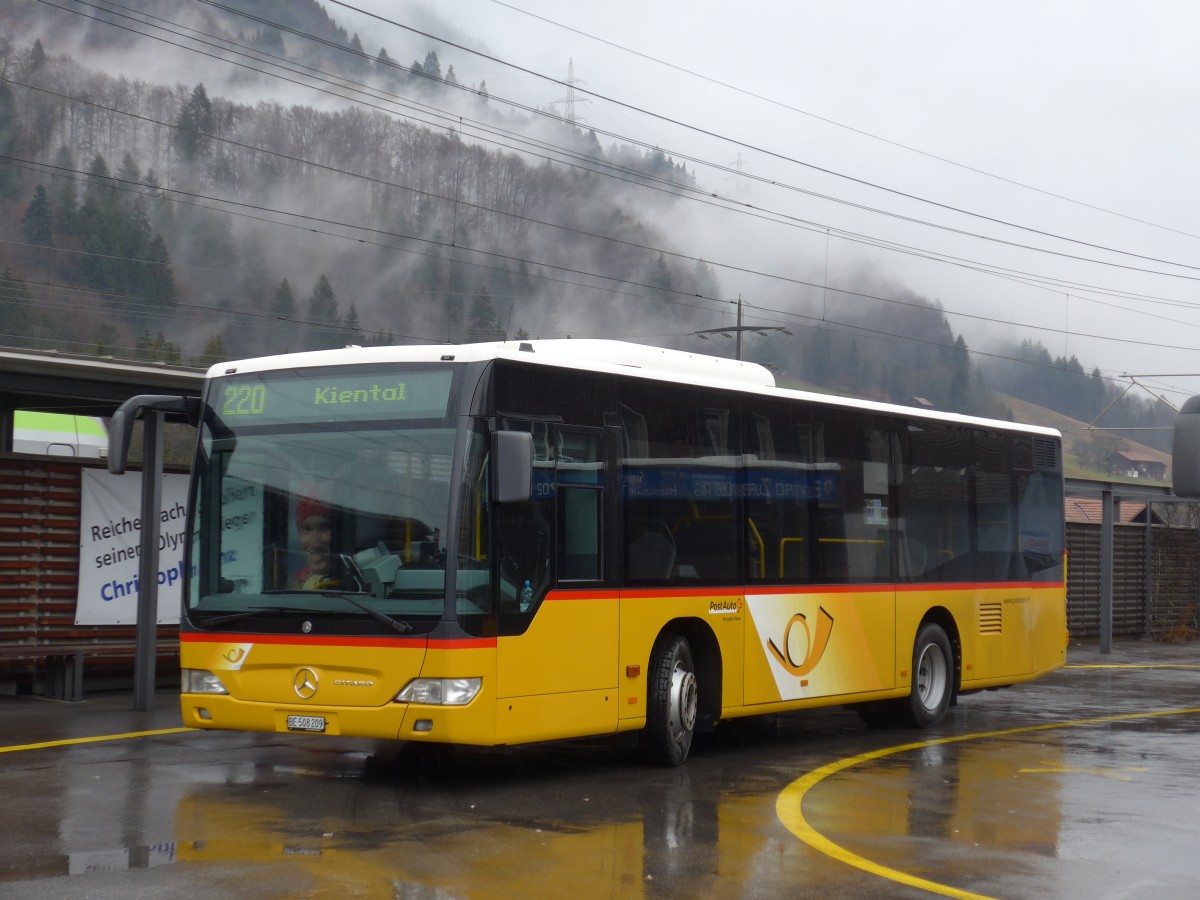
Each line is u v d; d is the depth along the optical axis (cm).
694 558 1175
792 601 1286
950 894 728
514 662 998
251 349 11881
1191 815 971
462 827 871
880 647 1406
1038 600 1677
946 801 1009
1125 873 788
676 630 1180
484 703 972
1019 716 1612
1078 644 3009
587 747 1262
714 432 1213
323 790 995
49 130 13938
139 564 1466
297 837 829
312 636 998
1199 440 870
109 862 758
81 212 11356
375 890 703
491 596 983
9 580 1509
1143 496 2962
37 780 1018
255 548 1038
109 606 1592
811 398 1334
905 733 1434
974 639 1558
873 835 878
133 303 9312
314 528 1020
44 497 1541
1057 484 1734
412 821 886
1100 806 1000
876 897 717
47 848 792
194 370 1598
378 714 975
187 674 1051
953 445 1545
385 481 1005
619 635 1091
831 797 1018
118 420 1088
